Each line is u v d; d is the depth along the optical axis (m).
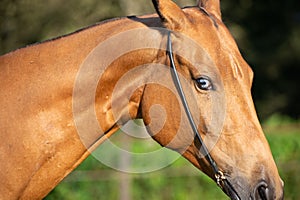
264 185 5.64
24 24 13.03
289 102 31.12
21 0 12.88
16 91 5.95
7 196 5.89
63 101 5.93
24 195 5.94
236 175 5.73
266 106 30.55
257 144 5.72
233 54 5.81
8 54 6.13
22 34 13.07
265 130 17.89
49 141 5.91
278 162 14.59
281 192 5.68
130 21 6.10
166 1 5.89
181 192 14.02
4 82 5.99
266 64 30.56
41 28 13.42
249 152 5.71
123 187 13.16
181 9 5.98
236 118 5.73
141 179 13.88
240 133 5.73
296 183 14.30
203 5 6.36
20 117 5.91
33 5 13.03
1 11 12.74
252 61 30.17
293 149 15.34
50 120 5.92
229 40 5.88
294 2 31.56
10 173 5.87
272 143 15.46
